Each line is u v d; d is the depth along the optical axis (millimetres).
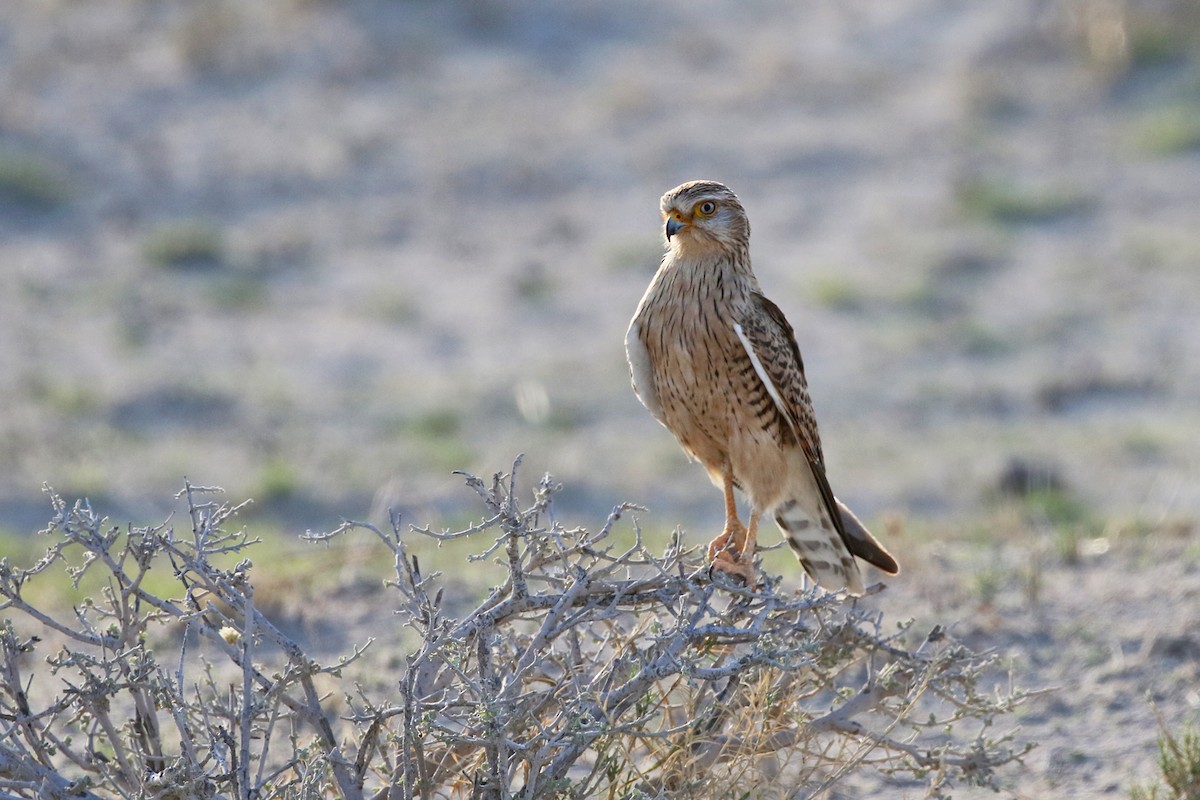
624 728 5184
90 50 29219
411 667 5246
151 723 5656
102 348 19391
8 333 19641
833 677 6168
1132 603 9141
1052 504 13711
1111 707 7871
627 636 6078
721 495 15289
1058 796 7070
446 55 29828
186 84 28156
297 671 5406
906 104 28203
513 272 22250
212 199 24578
